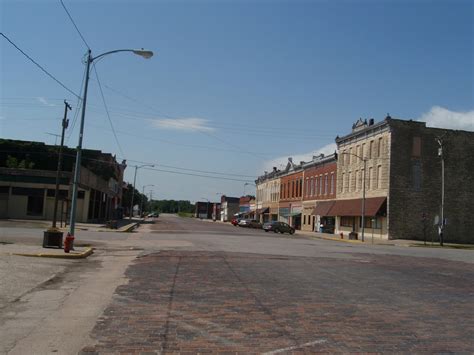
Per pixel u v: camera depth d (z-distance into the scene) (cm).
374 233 5231
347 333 788
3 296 1021
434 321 905
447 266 2117
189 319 859
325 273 1605
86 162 8325
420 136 5119
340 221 6138
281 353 663
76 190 2161
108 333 754
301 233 6338
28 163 7794
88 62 2277
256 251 2459
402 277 1594
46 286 1178
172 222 8244
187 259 1903
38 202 5053
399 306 1047
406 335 788
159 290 1158
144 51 2253
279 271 1605
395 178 5000
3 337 718
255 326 818
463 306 1081
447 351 699
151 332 763
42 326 791
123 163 10350
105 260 1811
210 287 1218
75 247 2164
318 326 830
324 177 6738
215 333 765
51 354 641
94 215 6022
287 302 1044
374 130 5347
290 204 8175
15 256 1716
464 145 5241
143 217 11181
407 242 4631
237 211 13850
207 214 17662
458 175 5197
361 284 1372
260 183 10444
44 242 2009
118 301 1016
